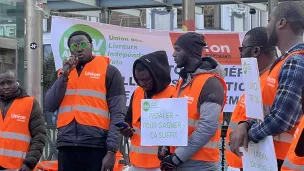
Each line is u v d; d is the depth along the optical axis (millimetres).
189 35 4457
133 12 16297
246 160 3572
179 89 4535
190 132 4324
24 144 5926
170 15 20891
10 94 5965
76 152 5480
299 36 3500
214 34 9297
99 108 5504
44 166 7305
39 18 9516
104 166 5414
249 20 25281
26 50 9461
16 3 11781
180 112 4172
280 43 3553
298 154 3023
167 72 4934
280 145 3494
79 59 5566
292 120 3195
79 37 5555
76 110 5484
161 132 4238
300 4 3533
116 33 8992
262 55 4637
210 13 25219
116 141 5445
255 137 3340
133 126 5113
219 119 4352
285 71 3254
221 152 6281
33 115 5961
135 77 4945
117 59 9016
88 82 5531
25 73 9453
